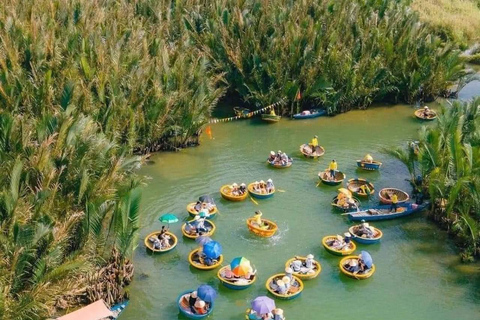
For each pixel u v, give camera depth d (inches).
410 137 1737.2
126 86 1508.4
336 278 1067.9
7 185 937.5
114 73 1469.0
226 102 1982.0
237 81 1875.0
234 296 1015.6
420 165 1310.3
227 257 1117.7
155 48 1739.7
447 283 1062.4
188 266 1091.9
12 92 1278.3
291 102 1863.9
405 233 1214.3
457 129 1232.2
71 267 828.0
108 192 1008.9
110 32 1733.5
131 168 1190.9
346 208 1277.1
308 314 976.3
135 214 989.2
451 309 995.3
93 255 948.6
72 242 946.7
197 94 1592.0
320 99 1877.5
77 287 900.0
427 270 1097.4
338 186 1405.0
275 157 1510.8
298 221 1250.0
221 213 1274.6
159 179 1427.2
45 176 957.8
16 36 1566.2
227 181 1423.5
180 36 1969.7
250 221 1196.5
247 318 936.3
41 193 904.9
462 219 1155.9
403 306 1000.9
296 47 1835.6
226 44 1889.8
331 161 1552.7
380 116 1909.4
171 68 1636.3
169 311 973.2
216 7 2113.7
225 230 1208.8
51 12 1793.8
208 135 1712.6
